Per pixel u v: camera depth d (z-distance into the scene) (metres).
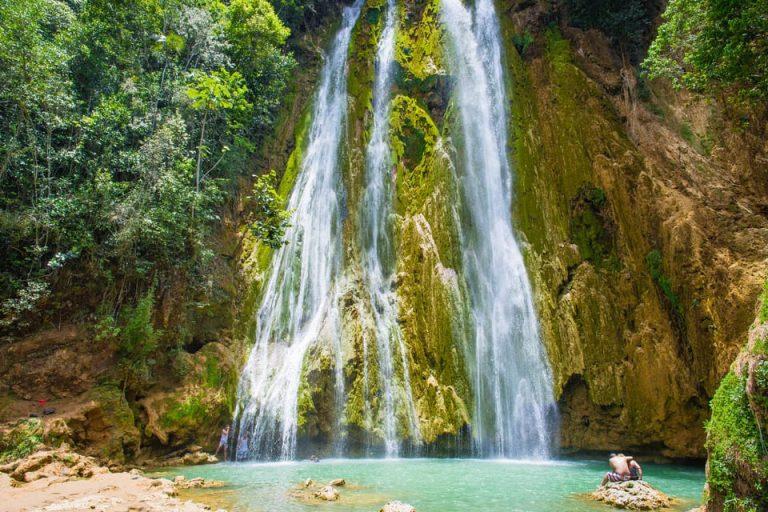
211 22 21.28
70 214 15.44
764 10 11.76
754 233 17.45
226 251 20.25
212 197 18.69
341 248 21.30
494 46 25.70
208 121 20.50
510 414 17.92
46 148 16.62
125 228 15.35
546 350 18.42
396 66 25.28
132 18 19.77
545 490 10.52
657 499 9.08
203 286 17.78
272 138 24.62
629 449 17.39
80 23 19.28
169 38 20.61
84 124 17.34
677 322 17.62
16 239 15.03
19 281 14.91
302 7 28.20
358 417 16.66
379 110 24.97
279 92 24.83
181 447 15.32
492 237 21.45
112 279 15.93
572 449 17.62
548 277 19.75
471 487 10.77
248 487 10.52
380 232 21.67
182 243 17.06
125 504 7.75
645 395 16.95
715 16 12.97
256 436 16.25
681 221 18.06
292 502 8.95
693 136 21.92
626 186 20.00
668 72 16.41
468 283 20.23
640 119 22.59
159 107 19.95
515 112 23.83
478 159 22.83
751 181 19.78
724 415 7.07
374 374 17.50
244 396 17.16
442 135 23.33
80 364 14.47
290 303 20.28
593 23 25.25
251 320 19.20
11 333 14.55
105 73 19.12
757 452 6.35
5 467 9.98
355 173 23.06
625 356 17.88
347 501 9.09
